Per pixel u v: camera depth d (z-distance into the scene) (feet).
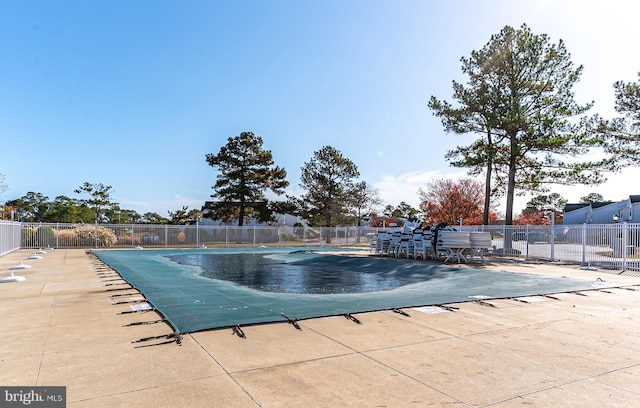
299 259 59.16
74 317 18.39
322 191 139.54
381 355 13.47
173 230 90.58
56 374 11.43
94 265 43.60
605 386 11.09
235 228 96.73
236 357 13.02
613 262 46.57
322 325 17.29
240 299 23.25
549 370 12.29
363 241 111.24
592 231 50.37
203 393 10.25
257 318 18.04
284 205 132.67
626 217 116.98
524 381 11.38
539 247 58.95
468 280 33.81
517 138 75.05
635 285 31.01
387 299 23.77
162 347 13.97
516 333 16.53
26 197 167.84
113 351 13.50
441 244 52.01
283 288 29.76
